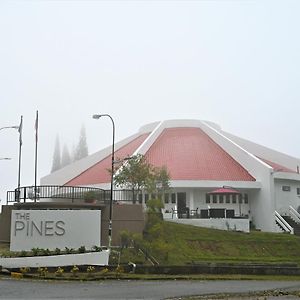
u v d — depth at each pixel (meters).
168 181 50.81
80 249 30.98
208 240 40.69
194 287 22.64
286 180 62.66
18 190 38.59
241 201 58.66
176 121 75.00
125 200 43.41
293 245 41.97
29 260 27.89
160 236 38.78
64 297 18.05
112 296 18.67
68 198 37.94
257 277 28.23
